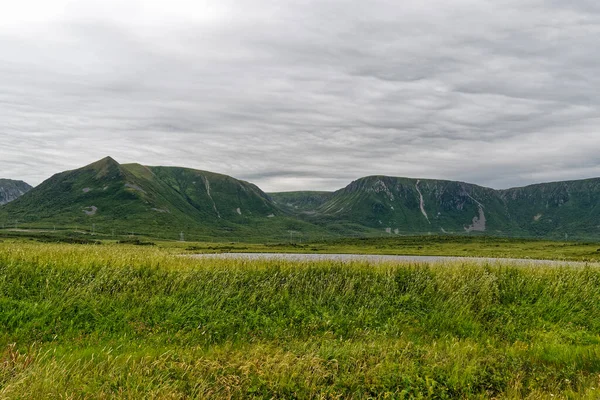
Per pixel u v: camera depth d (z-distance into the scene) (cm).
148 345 916
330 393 679
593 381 753
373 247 12531
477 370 801
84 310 1062
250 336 1028
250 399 670
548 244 12662
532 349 970
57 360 764
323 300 1302
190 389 670
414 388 714
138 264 1409
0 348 827
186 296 1219
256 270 1464
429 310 1287
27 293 1117
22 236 12131
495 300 1409
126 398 623
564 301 1405
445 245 13125
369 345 925
